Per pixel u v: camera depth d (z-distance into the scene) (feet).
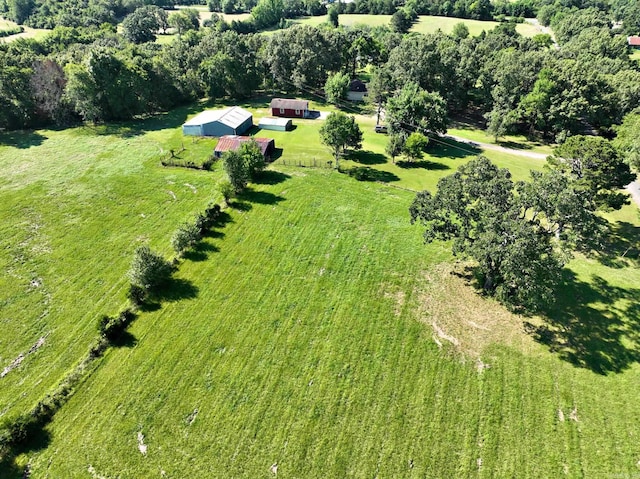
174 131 243.40
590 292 120.98
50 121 247.50
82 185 175.83
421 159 220.02
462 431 85.40
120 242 142.00
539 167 215.10
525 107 255.70
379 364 99.71
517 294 101.76
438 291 122.01
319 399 91.50
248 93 320.29
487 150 240.73
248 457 80.74
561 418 87.81
